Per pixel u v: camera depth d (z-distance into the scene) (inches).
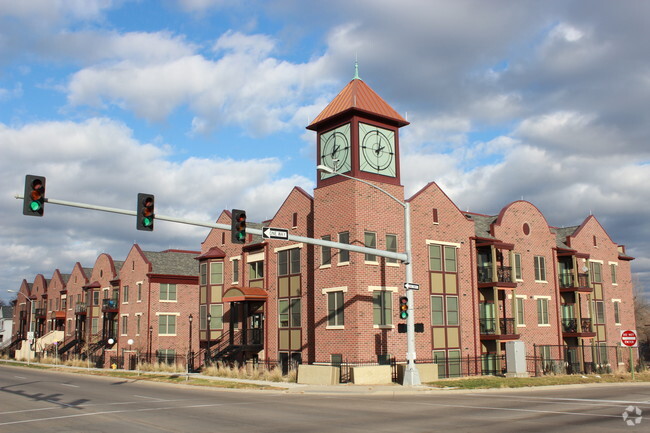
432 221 1416.1
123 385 1288.1
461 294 1441.9
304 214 1446.9
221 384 1201.4
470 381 1154.7
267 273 1544.0
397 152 1384.1
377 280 1267.2
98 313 2475.4
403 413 716.0
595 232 1909.4
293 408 781.3
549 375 1400.1
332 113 1358.3
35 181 652.1
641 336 3651.6
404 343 1290.6
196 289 2143.2
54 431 589.0
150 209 741.9
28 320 3159.5
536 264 1676.9
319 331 1305.4
